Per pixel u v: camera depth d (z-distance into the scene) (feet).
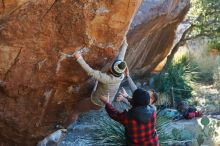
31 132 19.13
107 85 17.19
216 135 25.95
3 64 15.97
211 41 44.50
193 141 24.72
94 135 24.95
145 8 25.21
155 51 34.71
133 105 16.94
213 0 39.96
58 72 17.12
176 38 39.34
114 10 15.71
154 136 17.06
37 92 17.57
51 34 15.83
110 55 17.26
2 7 14.88
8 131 18.61
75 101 19.34
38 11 15.21
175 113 31.63
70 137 24.80
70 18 15.64
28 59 16.21
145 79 38.27
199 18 40.75
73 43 16.22
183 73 41.32
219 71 45.16
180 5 30.78
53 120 19.57
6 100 17.25
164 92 36.65
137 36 26.71
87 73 17.49
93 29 16.11
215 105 36.11
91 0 15.39
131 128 16.65
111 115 17.06
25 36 15.56
